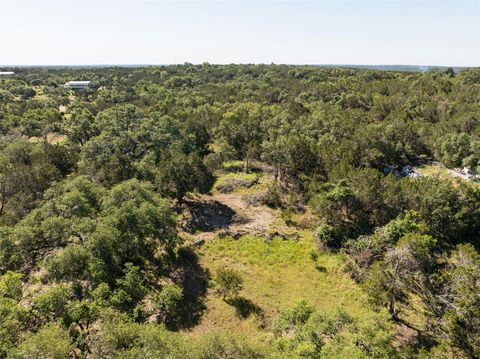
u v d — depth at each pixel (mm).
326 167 56906
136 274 27812
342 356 17656
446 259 35906
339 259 37938
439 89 101500
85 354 20297
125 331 18828
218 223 45156
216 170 64125
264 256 38719
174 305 28500
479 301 21844
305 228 44906
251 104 102000
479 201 41219
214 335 18656
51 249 30469
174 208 47531
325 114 86438
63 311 22266
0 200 44000
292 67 179750
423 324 28016
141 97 108938
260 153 65438
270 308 31109
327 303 31734
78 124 69500
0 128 71125
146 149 60594
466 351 21656
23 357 16406
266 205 50531
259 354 18125
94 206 34688
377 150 60000
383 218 42875
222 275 31828
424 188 42031
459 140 63844
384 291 28156
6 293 23641
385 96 103625
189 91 128250
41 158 50469
